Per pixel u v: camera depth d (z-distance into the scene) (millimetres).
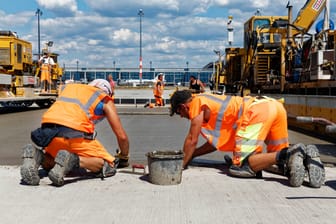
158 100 24141
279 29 16094
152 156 5016
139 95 29766
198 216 3943
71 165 4949
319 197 4523
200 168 5945
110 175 5402
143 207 4199
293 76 14453
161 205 4262
